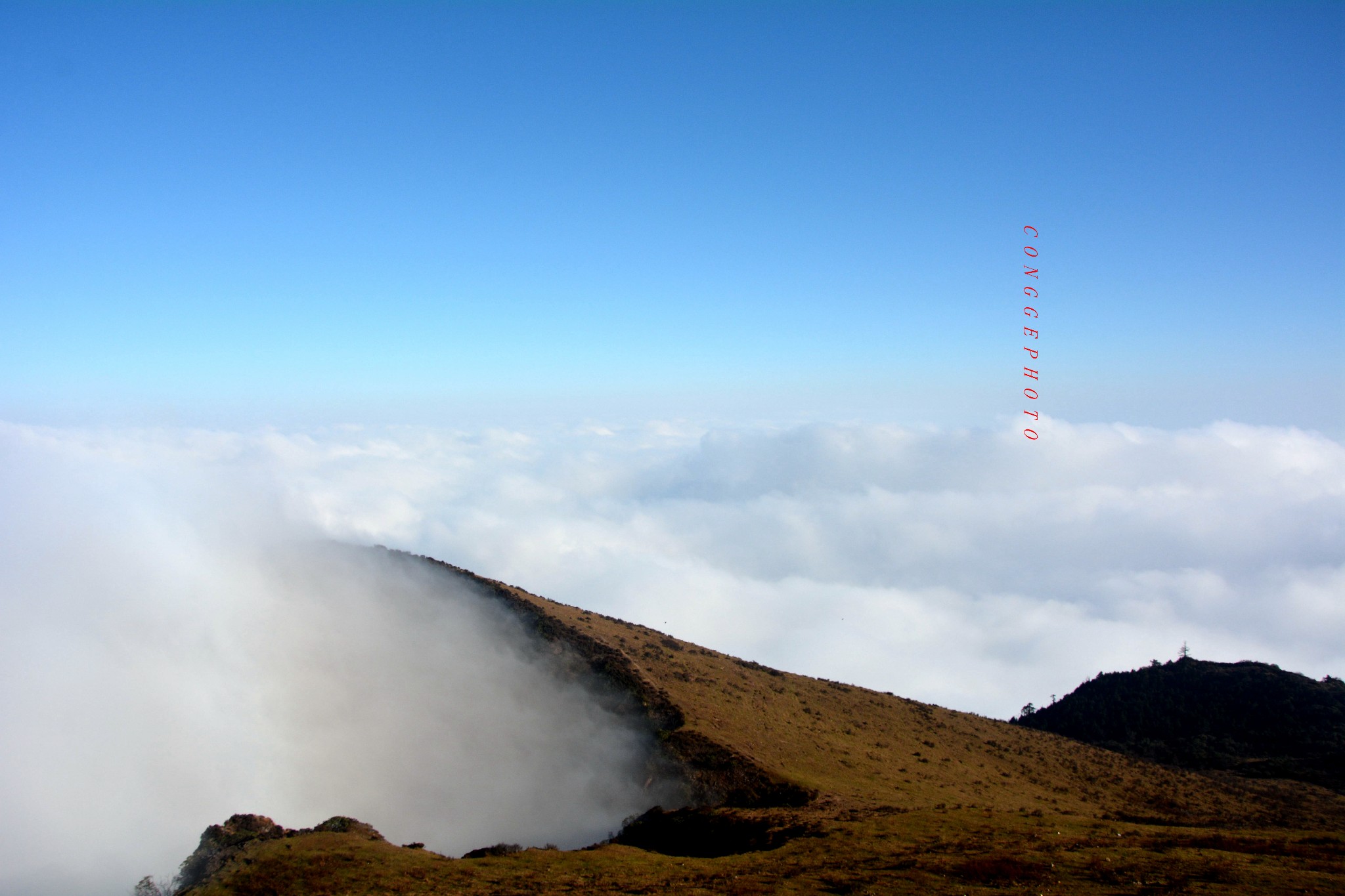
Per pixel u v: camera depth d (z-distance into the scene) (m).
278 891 32.38
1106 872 30.30
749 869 33.84
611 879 33.09
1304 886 28.03
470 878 33.66
